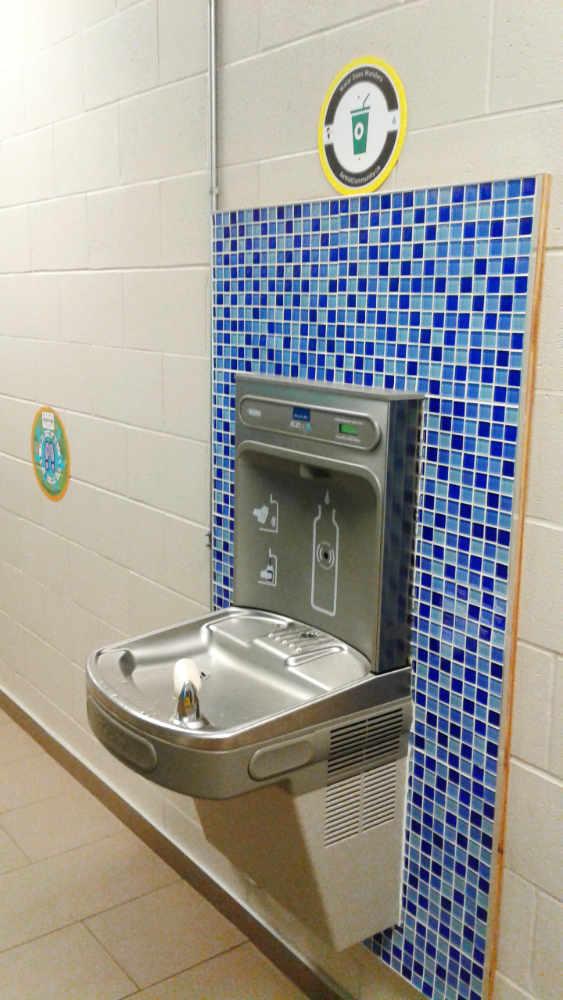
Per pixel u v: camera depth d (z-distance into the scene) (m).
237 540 2.03
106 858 2.63
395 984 1.90
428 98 1.57
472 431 1.57
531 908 1.61
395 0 1.61
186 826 2.54
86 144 2.54
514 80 1.44
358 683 1.67
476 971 1.71
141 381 2.47
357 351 1.77
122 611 2.71
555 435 1.46
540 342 1.46
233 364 2.10
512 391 1.49
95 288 2.60
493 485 1.55
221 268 2.09
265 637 1.89
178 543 2.42
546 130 1.41
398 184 1.65
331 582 1.83
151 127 2.27
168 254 2.28
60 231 2.72
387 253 1.68
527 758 1.58
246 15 1.94
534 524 1.51
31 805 2.89
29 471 3.12
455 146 1.54
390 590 1.68
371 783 1.75
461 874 1.72
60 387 2.85
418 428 1.65
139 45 2.26
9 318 3.09
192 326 2.24
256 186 1.98
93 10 2.42
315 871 1.71
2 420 3.25
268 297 1.97
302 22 1.80
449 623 1.66
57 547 3.01
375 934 1.90
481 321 1.53
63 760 3.12
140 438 2.51
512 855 1.63
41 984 2.16
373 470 1.64
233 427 2.13
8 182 2.96
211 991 2.15
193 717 1.59
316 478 1.82
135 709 1.63
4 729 3.39
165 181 2.25
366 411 1.64
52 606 3.10
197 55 2.08
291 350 1.93
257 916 2.30
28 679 3.33
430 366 1.62
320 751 1.64
